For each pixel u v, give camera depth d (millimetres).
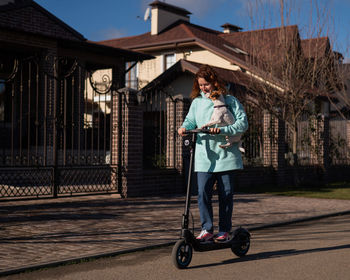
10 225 6617
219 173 4789
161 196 10727
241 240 4883
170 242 5668
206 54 24734
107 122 16000
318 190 13305
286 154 15578
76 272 4324
